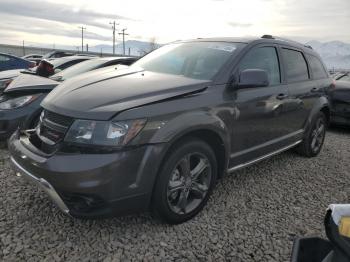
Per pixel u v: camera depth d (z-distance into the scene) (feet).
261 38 14.51
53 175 9.17
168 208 10.48
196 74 12.37
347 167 17.99
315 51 19.16
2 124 16.55
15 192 12.74
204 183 11.62
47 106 10.61
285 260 9.71
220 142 11.81
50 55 77.00
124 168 9.26
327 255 5.69
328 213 5.52
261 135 13.80
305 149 18.48
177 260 9.42
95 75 12.37
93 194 9.08
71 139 9.43
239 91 12.42
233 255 9.79
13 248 9.48
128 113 9.43
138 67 13.92
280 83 14.92
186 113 10.48
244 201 13.09
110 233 10.45
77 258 9.25
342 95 27.30
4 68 44.45
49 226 10.64
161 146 9.75
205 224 11.27
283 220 11.86
